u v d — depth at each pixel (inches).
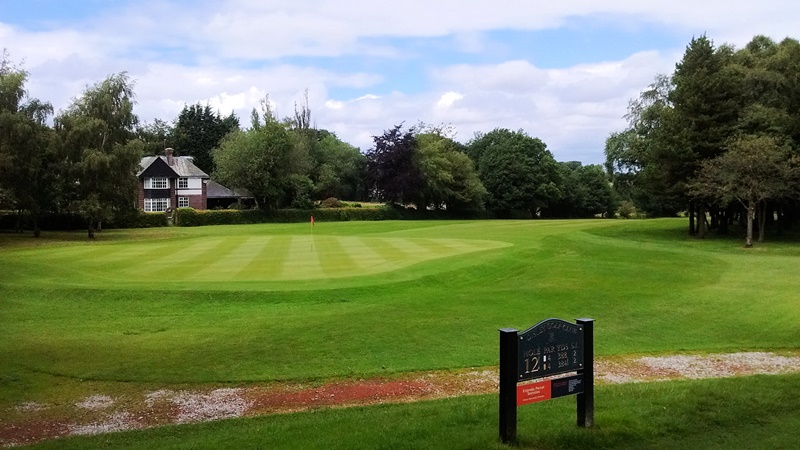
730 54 1852.9
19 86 1812.3
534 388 266.8
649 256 1138.7
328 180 3708.2
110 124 2000.5
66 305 673.0
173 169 3250.5
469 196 3405.5
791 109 1660.9
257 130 3110.2
